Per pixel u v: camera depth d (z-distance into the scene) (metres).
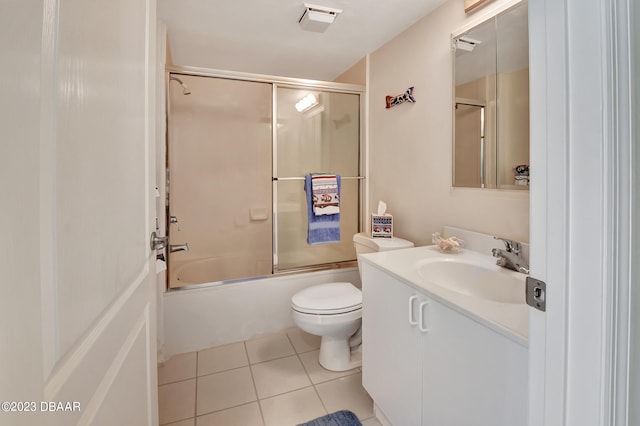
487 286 1.29
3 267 0.31
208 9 1.84
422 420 1.11
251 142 2.71
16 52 0.33
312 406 1.52
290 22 1.99
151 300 1.00
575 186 0.52
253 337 2.22
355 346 1.97
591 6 0.49
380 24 1.99
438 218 1.79
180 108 2.54
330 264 2.58
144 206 0.92
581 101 0.51
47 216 0.40
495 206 1.43
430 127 1.84
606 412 0.50
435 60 1.79
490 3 1.44
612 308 0.49
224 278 2.71
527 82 1.28
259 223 2.71
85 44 0.51
